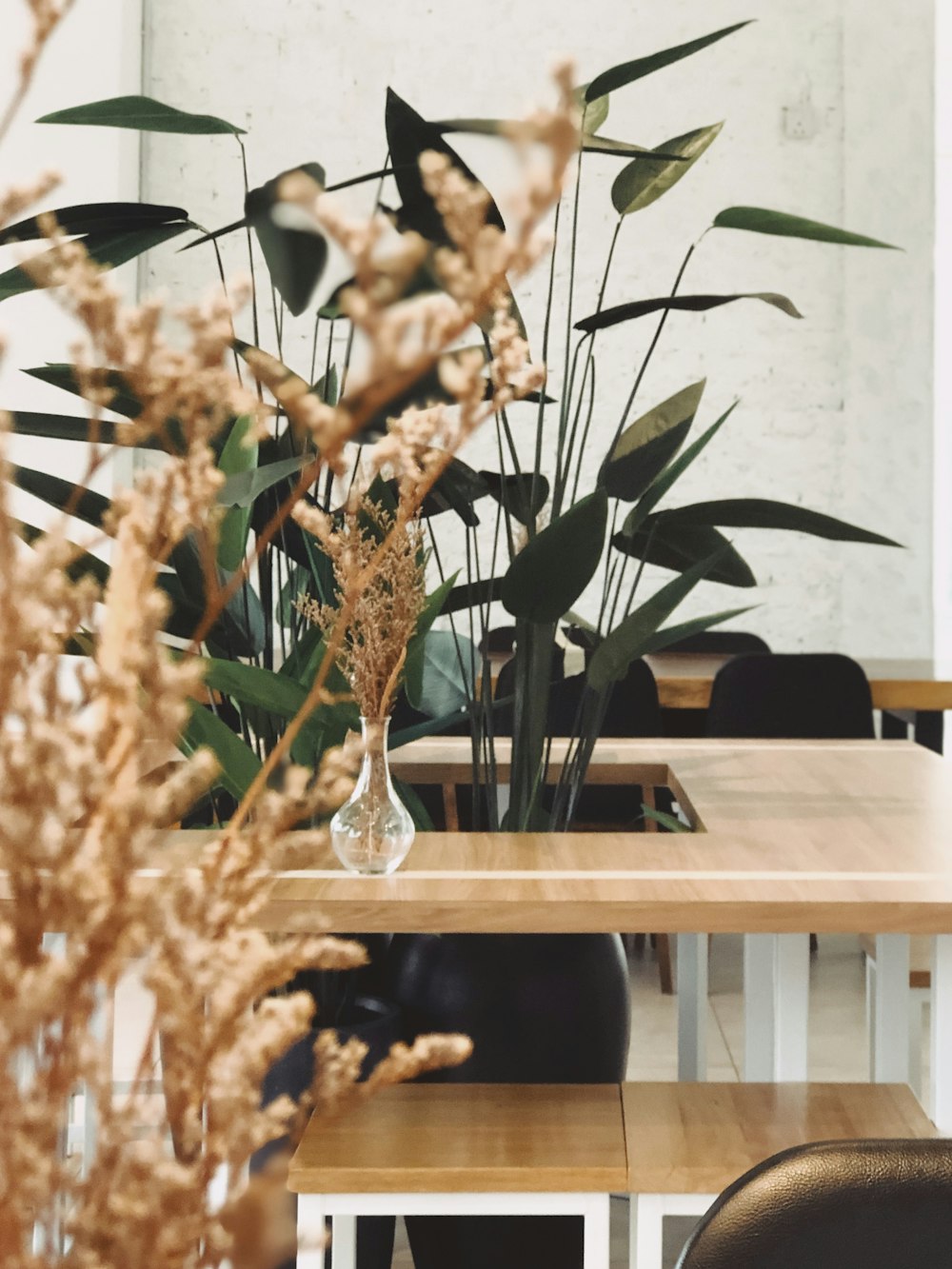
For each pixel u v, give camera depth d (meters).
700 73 5.14
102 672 0.39
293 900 1.52
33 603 0.38
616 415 5.15
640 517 1.89
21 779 0.36
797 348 5.16
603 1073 1.90
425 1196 1.49
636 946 4.14
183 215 1.58
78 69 4.44
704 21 5.13
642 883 1.59
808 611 5.15
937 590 5.19
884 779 2.28
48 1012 0.37
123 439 0.43
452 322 0.33
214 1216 0.37
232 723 2.11
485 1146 1.53
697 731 4.39
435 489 1.81
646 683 3.42
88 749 0.37
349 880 1.62
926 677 3.78
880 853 1.75
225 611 1.84
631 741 2.67
